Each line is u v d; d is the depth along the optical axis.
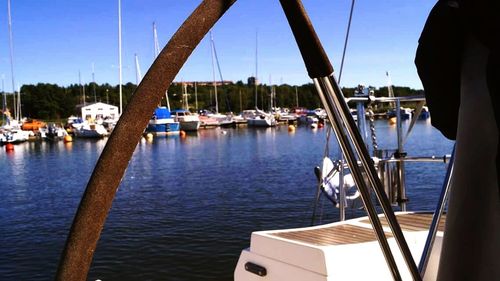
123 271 11.42
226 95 92.94
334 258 2.83
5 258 12.97
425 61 1.23
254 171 29.05
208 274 11.06
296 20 1.00
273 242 3.15
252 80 95.88
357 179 1.17
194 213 17.62
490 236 1.08
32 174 31.73
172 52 0.89
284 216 16.42
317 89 1.09
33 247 14.02
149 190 23.61
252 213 17.16
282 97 97.62
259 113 81.12
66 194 23.84
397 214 4.01
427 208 16.02
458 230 1.13
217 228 15.19
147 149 46.41
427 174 22.45
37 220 17.88
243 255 3.37
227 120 77.44
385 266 2.94
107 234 14.71
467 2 1.11
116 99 98.12
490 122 1.08
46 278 11.39
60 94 99.31
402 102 4.18
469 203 1.11
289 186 22.73
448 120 1.29
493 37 1.06
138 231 15.09
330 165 4.33
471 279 1.10
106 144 0.87
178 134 64.88
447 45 1.18
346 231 3.41
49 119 97.25
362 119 4.10
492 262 1.07
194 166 32.84
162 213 17.86
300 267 2.96
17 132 58.50
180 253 12.62
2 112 75.62
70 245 0.84
